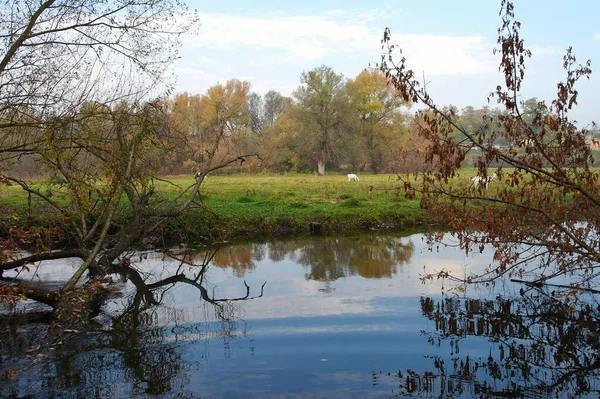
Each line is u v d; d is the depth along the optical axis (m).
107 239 13.02
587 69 6.93
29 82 8.72
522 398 5.18
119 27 9.52
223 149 36.69
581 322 7.40
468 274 10.17
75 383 5.67
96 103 9.75
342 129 58.72
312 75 58.38
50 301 8.52
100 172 10.07
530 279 9.68
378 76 61.38
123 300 9.05
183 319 7.86
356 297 8.71
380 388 5.41
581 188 7.04
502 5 6.93
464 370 5.86
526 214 8.09
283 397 5.24
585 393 5.35
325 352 6.37
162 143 11.38
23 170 11.93
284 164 66.19
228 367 6.00
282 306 8.33
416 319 7.52
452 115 7.38
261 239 15.37
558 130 7.39
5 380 5.78
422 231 16.39
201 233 15.11
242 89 53.59
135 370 6.00
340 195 25.16
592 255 7.73
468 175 33.78
